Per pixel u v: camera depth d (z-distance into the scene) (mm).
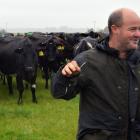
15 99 18094
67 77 4207
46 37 23141
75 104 16953
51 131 12281
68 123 13406
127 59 4441
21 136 11539
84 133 4426
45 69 21109
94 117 4383
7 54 17938
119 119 4320
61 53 23125
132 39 4340
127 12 4352
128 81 4375
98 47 4508
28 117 14234
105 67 4410
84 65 4445
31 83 17250
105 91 4367
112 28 4398
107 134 4305
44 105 16656
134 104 4344
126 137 4332
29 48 17281
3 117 14156
